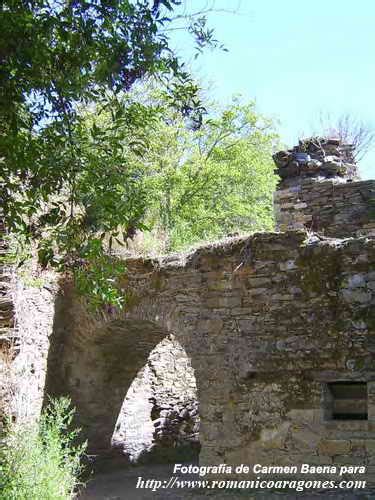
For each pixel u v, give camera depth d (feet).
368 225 35.58
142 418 39.06
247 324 28.63
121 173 18.58
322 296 27.20
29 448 23.75
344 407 26.66
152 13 15.93
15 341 30.37
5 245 30.22
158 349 40.73
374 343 25.84
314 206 37.50
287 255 28.30
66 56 15.98
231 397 28.37
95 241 18.85
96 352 34.96
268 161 65.05
